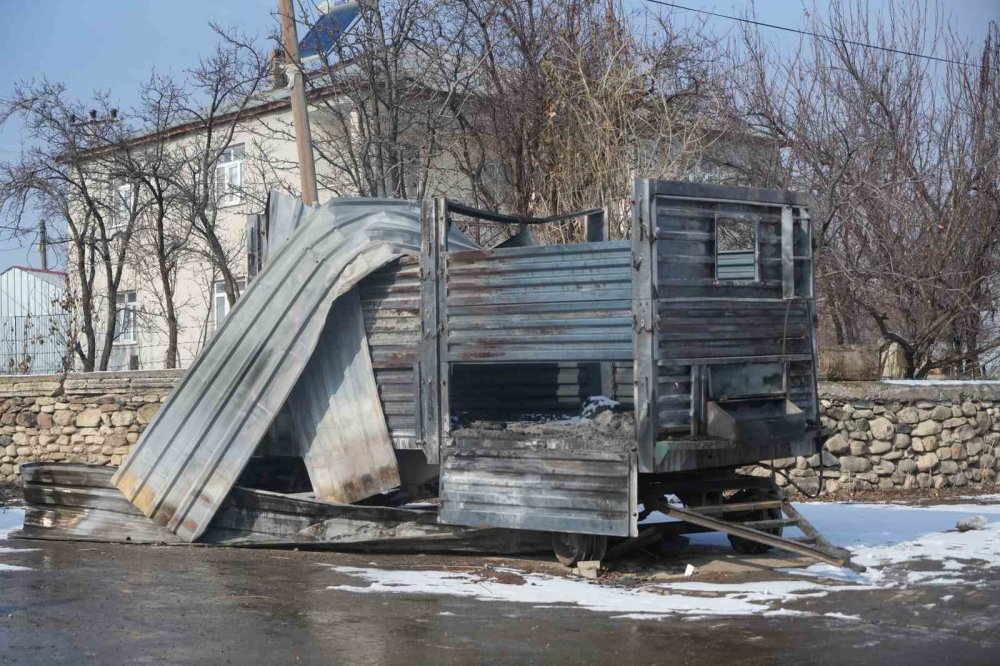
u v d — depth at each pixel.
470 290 10.06
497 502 9.71
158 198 22.92
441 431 10.16
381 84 20.36
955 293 18.03
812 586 8.82
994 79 20.31
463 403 11.77
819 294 19.19
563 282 9.55
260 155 26.05
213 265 25.33
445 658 6.55
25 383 18.64
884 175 19.80
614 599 8.45
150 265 25.42
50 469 11.86
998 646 6.75
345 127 20.45
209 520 11.01
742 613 7.86
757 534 9.22
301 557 10.55
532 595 8.61
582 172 17.94
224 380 11.09
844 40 21.08
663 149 18.09
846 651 6.68
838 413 15.09
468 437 9.97
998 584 8.59
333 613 7.89
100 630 7.30
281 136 25.94
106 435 17.98
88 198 23.66
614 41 18.91
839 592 8.55
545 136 18.80
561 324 9.55
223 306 27.66
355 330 10.84
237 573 9.59
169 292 23.14
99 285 28.75
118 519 11.54
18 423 18.69
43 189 23.48
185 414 11.20
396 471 10.57
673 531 10.19
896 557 9.95
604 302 9.33
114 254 27.98
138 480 11.29
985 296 18.59
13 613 7.85
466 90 20.33
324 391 10.95
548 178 18.66
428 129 20.48
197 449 11.10
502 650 6.75
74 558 10.45
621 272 9.25
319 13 20.83
